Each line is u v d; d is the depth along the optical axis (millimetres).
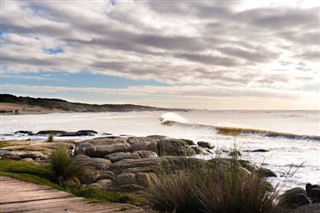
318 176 13812
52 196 6539
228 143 28000
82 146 19375
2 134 42531
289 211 5352
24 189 7238
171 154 18984
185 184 5797
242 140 31469
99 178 11594
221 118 91750
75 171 10922
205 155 19953
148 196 6164
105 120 89875
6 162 12258
